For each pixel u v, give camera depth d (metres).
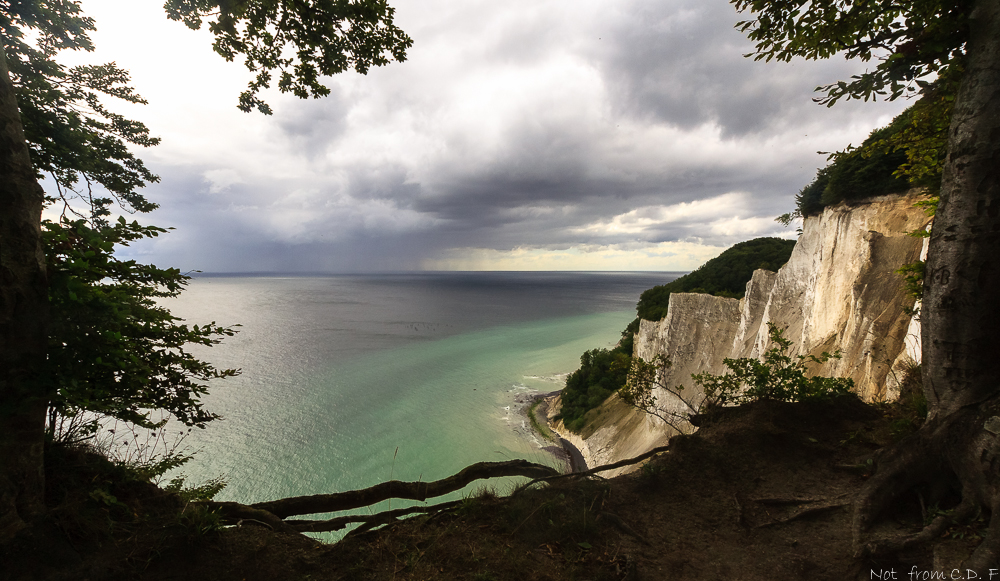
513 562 3.65
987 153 4.30
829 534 4.30
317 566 3.55
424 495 4.88
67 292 3.35
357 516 4.21
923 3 4.88
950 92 5.21
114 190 9.16
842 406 6.63
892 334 14.41
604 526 4.35
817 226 24.80
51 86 7.59
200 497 5.13
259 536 3.83
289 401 64.88
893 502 4.44
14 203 3.09
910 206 18.12
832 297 20.70
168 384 4.56
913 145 6.07
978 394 4.30
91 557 3.26
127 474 4.09
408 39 6.30
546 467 5.47
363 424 55.91
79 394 3.36
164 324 4.48
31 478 3.24
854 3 5.25
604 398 49.78
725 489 5.09
